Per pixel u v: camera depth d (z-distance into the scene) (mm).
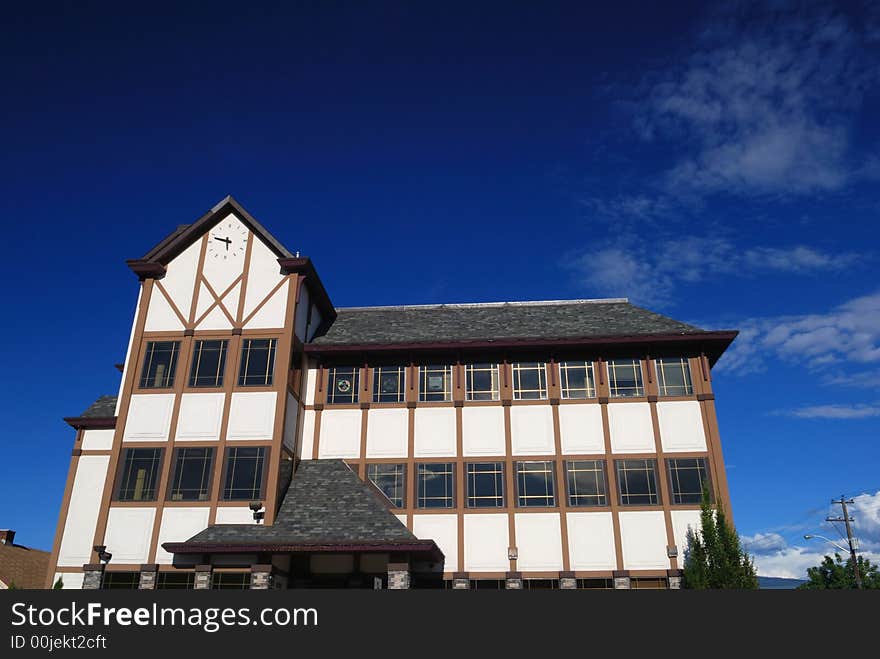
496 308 32594
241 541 23172
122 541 24906
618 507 25953
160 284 28812
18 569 37938
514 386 28250
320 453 27922
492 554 25688
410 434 27812
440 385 28547
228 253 29125
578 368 28250
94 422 27688
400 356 29125
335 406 28594
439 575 25500
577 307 31859
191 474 25719
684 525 25531
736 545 23062
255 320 27938
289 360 27203
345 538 23188
